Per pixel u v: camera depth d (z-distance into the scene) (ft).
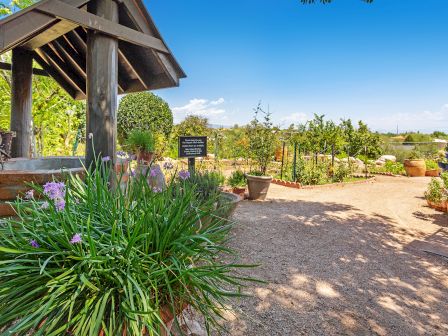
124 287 3.60
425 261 11.66
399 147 56.70
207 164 31.89
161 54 11.00
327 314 7.70
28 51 13.10
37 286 3.76
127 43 11.66
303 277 9.74
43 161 12.70
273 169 36.96
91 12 9.05
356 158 46.19
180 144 18.08
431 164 42.34
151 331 3.53
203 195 11.27
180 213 4.59
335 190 27.94
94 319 3.34
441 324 7.52
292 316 7.50
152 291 4.09
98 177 4.85
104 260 3.80
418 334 7.08
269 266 10.40
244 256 11.10
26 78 13.16
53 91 19.86
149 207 4.45
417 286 9.55
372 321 7.50
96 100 9.06
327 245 12.91
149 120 32.68
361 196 25.21
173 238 4.40
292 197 23.65
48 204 4.62
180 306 4.24
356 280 9.76
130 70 13.84
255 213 17.83
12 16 7.07
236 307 7.71
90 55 9.06
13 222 4.49
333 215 18.28
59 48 13.98
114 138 9.34
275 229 14.76
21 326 3.16
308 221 16.65
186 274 4.11
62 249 4.07
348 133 42.91
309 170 30.63
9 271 3.85
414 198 24.75
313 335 6.80
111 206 4.83
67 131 24.20
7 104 19.25
